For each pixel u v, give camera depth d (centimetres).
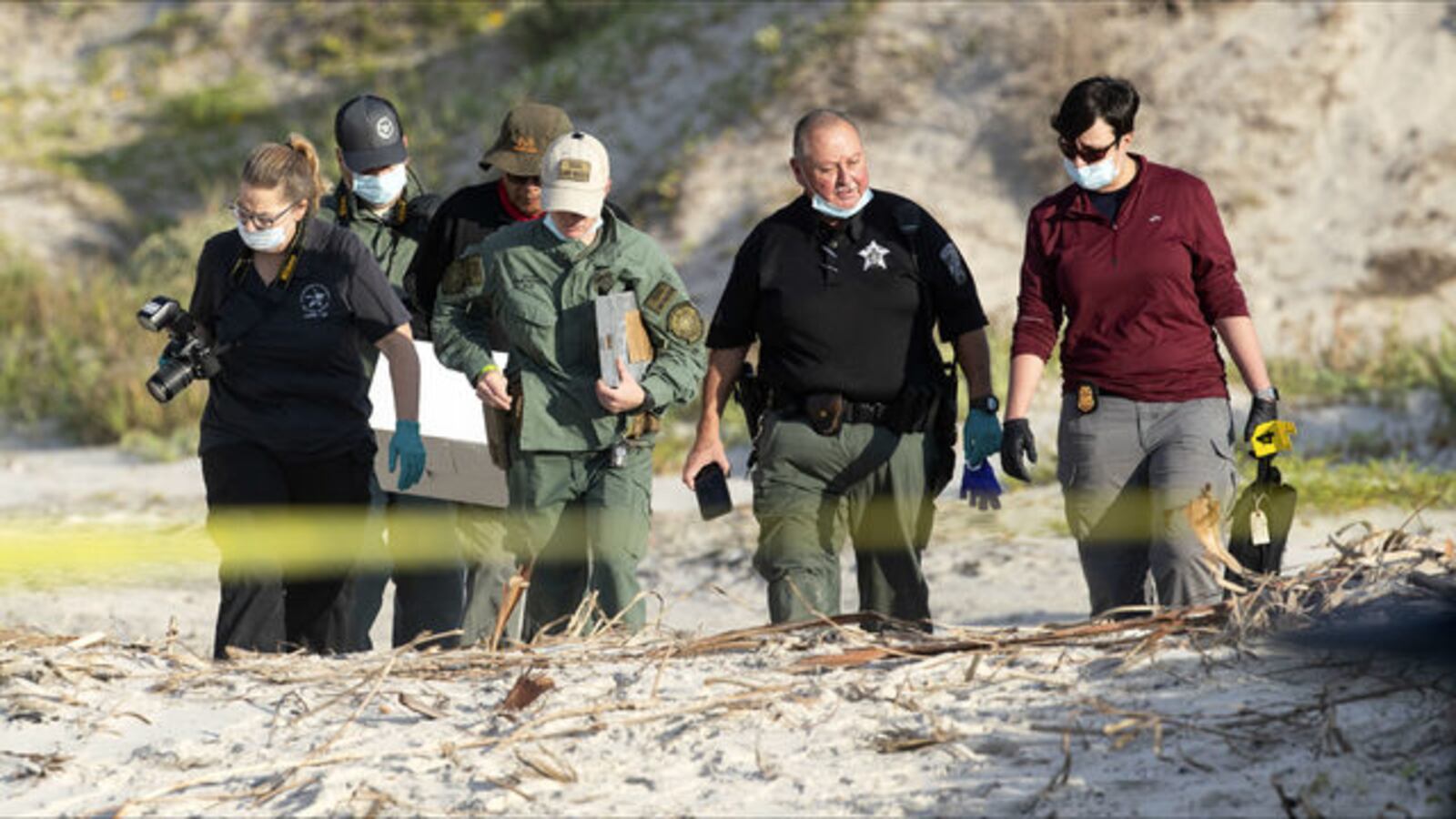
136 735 1639
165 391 2111
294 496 2202
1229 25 7375
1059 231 2092
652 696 1602
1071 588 3247
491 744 1516
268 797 1433
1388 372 5628
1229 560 1778
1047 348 2119
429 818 1352
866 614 1853
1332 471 4212
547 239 2181
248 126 10131
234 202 2105
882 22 8162
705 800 1351
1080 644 1655
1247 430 2034
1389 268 6544
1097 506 2098
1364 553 1748
